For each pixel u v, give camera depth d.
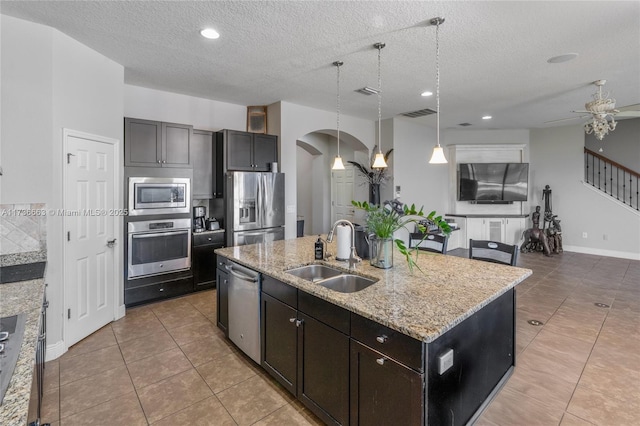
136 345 2.91
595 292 4.30
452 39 2.90
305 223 8.55
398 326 1.39
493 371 2.04
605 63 3.44
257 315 2.43
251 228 4.60
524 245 6.99
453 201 7.49
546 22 2.59
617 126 6.92
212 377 2.42
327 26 2.68
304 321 1.99
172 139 4.03
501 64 3.47
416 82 4.07
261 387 2.30
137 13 2.47
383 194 6.27
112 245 3.39
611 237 6.54
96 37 2.85
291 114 5.08
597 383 2.30
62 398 2.16
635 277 5.00
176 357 2.71
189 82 4.09
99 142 3.19
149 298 3.88
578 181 6.89
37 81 2.59
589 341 2.92
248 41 2.96
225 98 4.80
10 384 1.01
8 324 1.48
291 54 3.24
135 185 3.71
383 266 2.30
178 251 4.10
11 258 2.48
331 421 1.81
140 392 2.24
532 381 2.32
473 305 1.62
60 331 2.73
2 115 2.47
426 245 3.11
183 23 2.63
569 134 6.95
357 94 4.58
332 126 5.65
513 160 7.41
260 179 4.66
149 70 3.67
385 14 2.49
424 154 6.89
